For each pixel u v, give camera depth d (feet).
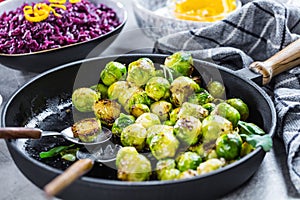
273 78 2.37
